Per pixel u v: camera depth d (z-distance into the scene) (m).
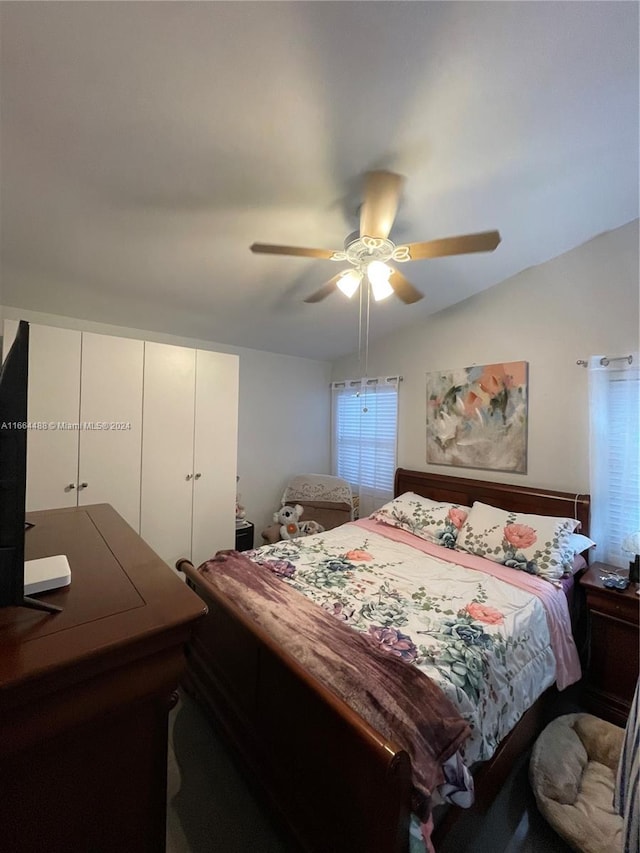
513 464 2.83
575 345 2.53
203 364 3.02
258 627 1.47
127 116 1.32
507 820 1.45
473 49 1.15
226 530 3.17
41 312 2.74
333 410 4.50
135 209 1.79
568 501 2.47
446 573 2.18
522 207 2.02
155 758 0.67
